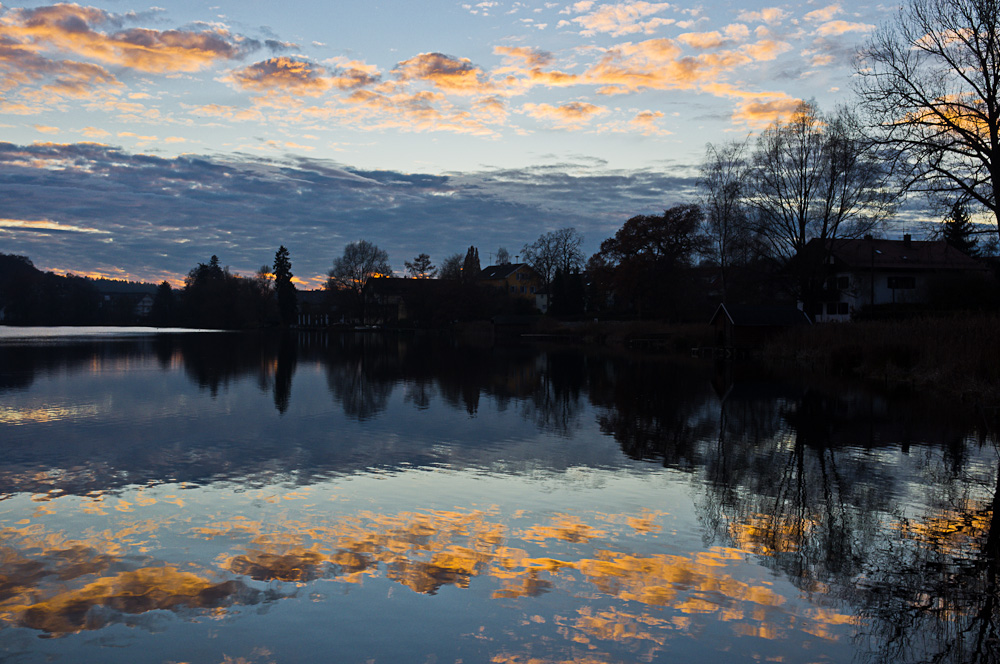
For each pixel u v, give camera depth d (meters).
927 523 9.45
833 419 18.39
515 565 7.71
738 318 45.50
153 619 6.28
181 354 43.38
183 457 13.04
